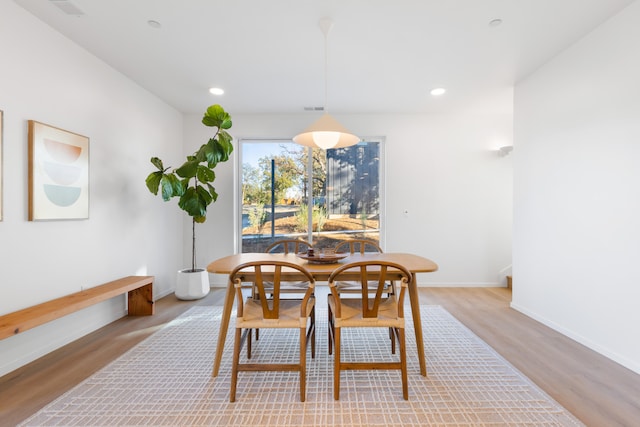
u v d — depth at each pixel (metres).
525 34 2.28
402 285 1.66
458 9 1.99
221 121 3.08
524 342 2.37
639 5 1.90
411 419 1.49
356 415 1.52
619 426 1.43
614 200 2.08
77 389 1.73
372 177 4.30
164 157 3.70
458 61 2.69
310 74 2.96
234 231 4.19
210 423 1.46
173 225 3.92
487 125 4.12
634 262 1.94
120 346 2.30
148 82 3.13
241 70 2.87
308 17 2.08
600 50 2.17
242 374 1.91
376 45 2.44
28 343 2.04
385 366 1.65
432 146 4.13
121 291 2.56
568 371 1.93
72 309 2.07
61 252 2.28
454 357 2.12
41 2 1.92
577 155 2.38
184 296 3.44
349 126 4.14
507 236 4.14
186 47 2.47
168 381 1.82
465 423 1.46
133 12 2.02
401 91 3.36
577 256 2.38
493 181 4.13
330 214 4.30
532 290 2.90
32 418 1.48
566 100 2.49
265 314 1.68
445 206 4.14
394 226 4.14
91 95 2.57
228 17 2.08
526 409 1.56
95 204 2.61
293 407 1.58
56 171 2.22
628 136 1.98
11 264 1.93
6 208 1.90
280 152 4.29
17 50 1.96
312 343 2.10
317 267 1.97
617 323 2.05
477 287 4.11
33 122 2.04
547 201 2.70
